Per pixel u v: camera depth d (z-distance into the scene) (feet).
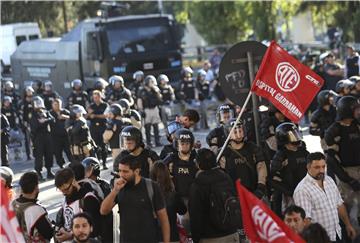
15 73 224.74
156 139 153.69
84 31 196.34
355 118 77.36
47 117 131.23
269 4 257.96
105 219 63.93
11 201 62.34
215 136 79.41
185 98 167.22
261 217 46.83
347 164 77.66
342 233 73.41
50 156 131.64
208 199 63.62
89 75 195.83
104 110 135.74
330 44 245.86
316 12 239.91
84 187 63.82
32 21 308.81
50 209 105.50
